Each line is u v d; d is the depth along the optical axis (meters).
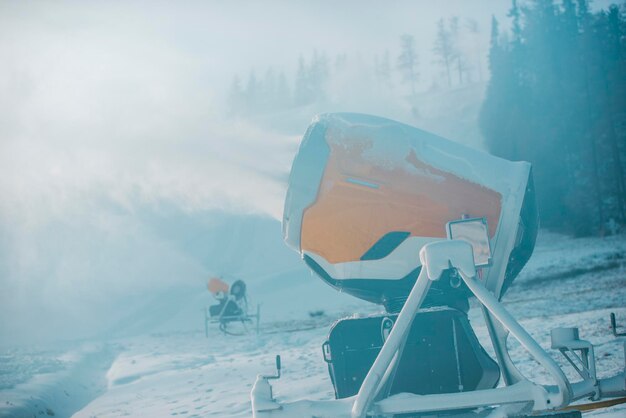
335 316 26.83
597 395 4.86
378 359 4.18
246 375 11.05
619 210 49.62
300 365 11.67
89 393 11.55
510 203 5.16
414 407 4.22
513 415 4.20
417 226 5.17
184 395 9.70
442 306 5.12
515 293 26.97
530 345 4.07
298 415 4.20
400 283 5.27
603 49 61.81
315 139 5.38
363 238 5.25
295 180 5.36
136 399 9.80
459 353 4.83
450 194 5.18
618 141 56.88
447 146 5.32
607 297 21.08
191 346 19.75
